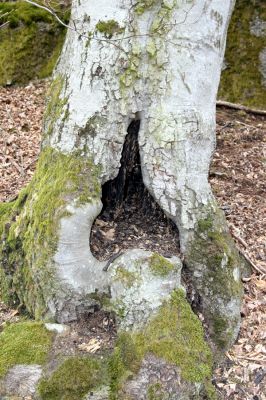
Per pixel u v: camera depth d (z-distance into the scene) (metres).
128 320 3.57
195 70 3.76
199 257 3.89
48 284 3.71
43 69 9.96
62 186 3.71
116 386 3.31
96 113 3.75
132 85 3.73
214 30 3.83
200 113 3.80
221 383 3.67
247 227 5.38
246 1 9.08
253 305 4.27
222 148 7.37
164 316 3.48
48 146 4.05
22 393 3.37
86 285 3.67
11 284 4.28
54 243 3.62
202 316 3.92
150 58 3.71
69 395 3.31
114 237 4.04
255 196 6.13
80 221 3.62
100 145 3.78
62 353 3.50
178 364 3.33
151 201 4.17
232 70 9.05
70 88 3.85
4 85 9.78
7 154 7.46
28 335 3.62
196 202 3.86
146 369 3.30
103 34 3.68
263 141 7.65
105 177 3.84
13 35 9.98
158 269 3.57
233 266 4.00
